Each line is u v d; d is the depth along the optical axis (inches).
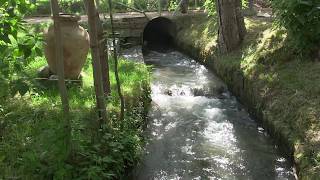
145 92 327.0
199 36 548.4
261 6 715.4
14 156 188.5
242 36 434.0
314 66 293.9
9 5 187.2
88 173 180.4
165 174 235.0
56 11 176.2
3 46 184.5
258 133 292.8
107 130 215.0
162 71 464.8
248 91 335.6
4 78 202.1
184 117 327.6
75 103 250.1
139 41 622.5
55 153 183.5
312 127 235.5
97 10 240.4
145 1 750.5
